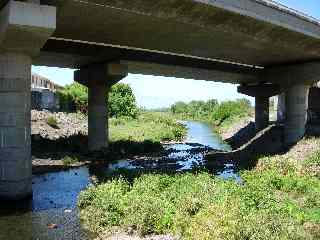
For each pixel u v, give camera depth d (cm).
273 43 3766
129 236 1647
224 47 3966
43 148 4091
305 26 3875
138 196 2033
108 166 3600
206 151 5072
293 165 3300
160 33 3328
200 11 2850
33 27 2141
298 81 4784
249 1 3153
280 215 1777
